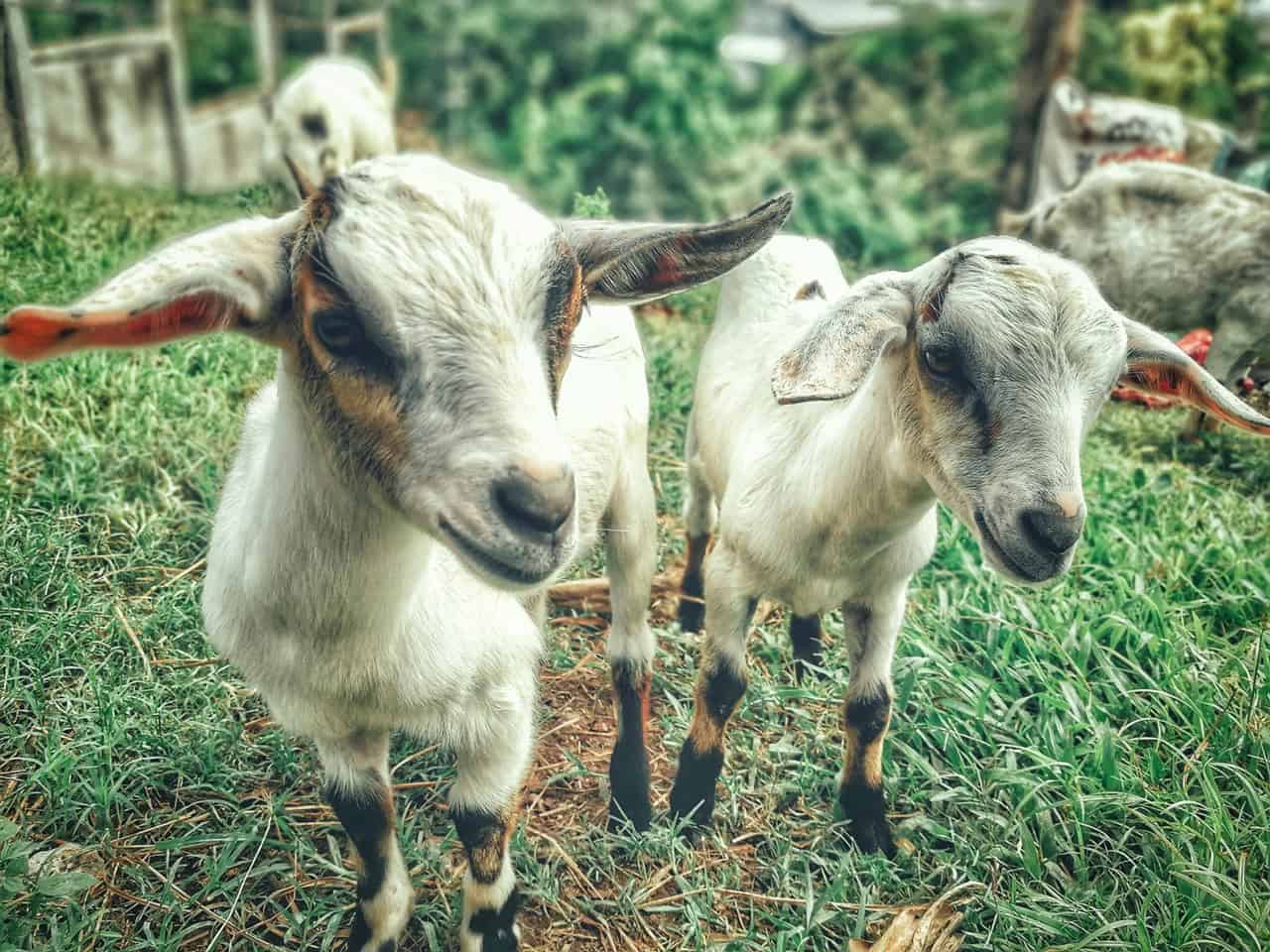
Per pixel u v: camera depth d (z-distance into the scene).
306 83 1.54
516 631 0.48
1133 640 0.74
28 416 0.81
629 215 2.34
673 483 0.93
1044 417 0.45
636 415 0.65
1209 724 0.65
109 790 0.56
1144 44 2.23
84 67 1.71
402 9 2.94
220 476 0.80
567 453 0.34
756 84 3.05
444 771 0.63
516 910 0.52
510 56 2.87
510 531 0.33
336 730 0.46
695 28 2.80
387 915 0.50
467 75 2.85
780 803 0.64
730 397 0.69
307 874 0.55
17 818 0.56
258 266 0.35
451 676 0.45
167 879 0.53
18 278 0.91
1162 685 0.69
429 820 0.60
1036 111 1.87
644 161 2.40
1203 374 0.49
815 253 0.76
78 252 1.00
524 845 0.58
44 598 0.68
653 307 1.29
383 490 0.36
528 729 0.49
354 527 0.39
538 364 0.35
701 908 0.56
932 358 0.48
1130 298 1.18
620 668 0.64
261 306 0.35
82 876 0.49
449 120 2.82
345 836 0.58
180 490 0.80
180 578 0.73
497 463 0.33
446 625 0.45
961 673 0.70
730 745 0.68
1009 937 0.54
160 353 0.91
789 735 0.68
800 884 0.58
